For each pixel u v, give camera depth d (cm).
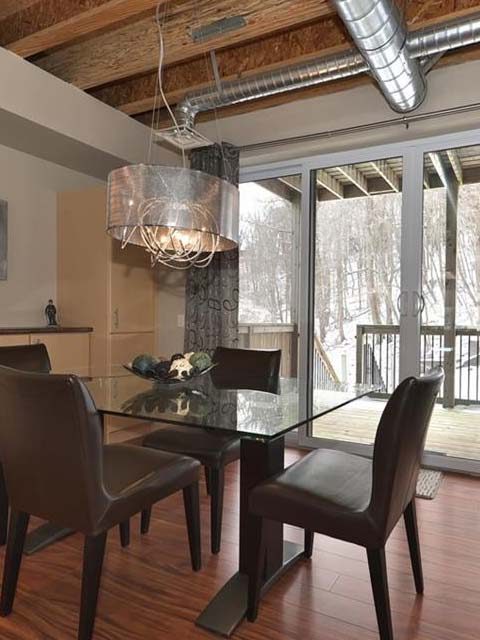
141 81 353
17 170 362
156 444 225
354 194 365
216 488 212
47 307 380
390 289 352
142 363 226
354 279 366
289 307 395
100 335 381
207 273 393
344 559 208
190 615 167
